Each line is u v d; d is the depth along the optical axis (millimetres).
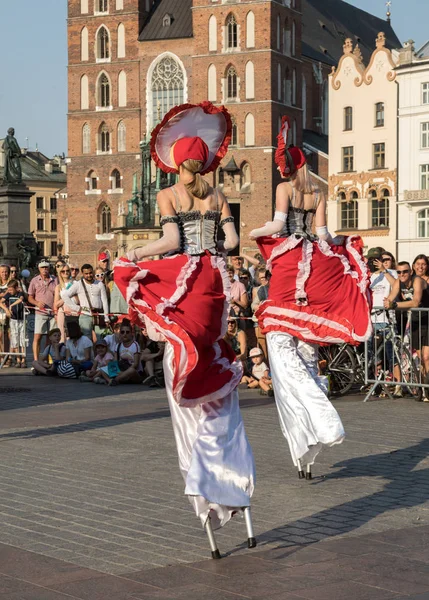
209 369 7805
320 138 100250
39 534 8047
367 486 9867
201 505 7457
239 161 88688
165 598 6449
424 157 76375
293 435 10148
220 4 89188
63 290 20922
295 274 10555
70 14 96375
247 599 6430
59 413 15102
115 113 95250
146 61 93875
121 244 83312
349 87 80438
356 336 10469
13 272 24688
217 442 7664
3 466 10898
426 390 16594
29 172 143375
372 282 17891
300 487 9844
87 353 20688
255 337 20219
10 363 23641
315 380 10586
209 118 8469
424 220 76688
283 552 7520
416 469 10719
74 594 6516
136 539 7898
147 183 84562
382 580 6793
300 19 92875
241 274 23266
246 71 88688
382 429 13453
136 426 13688
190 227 8086
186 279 7898
